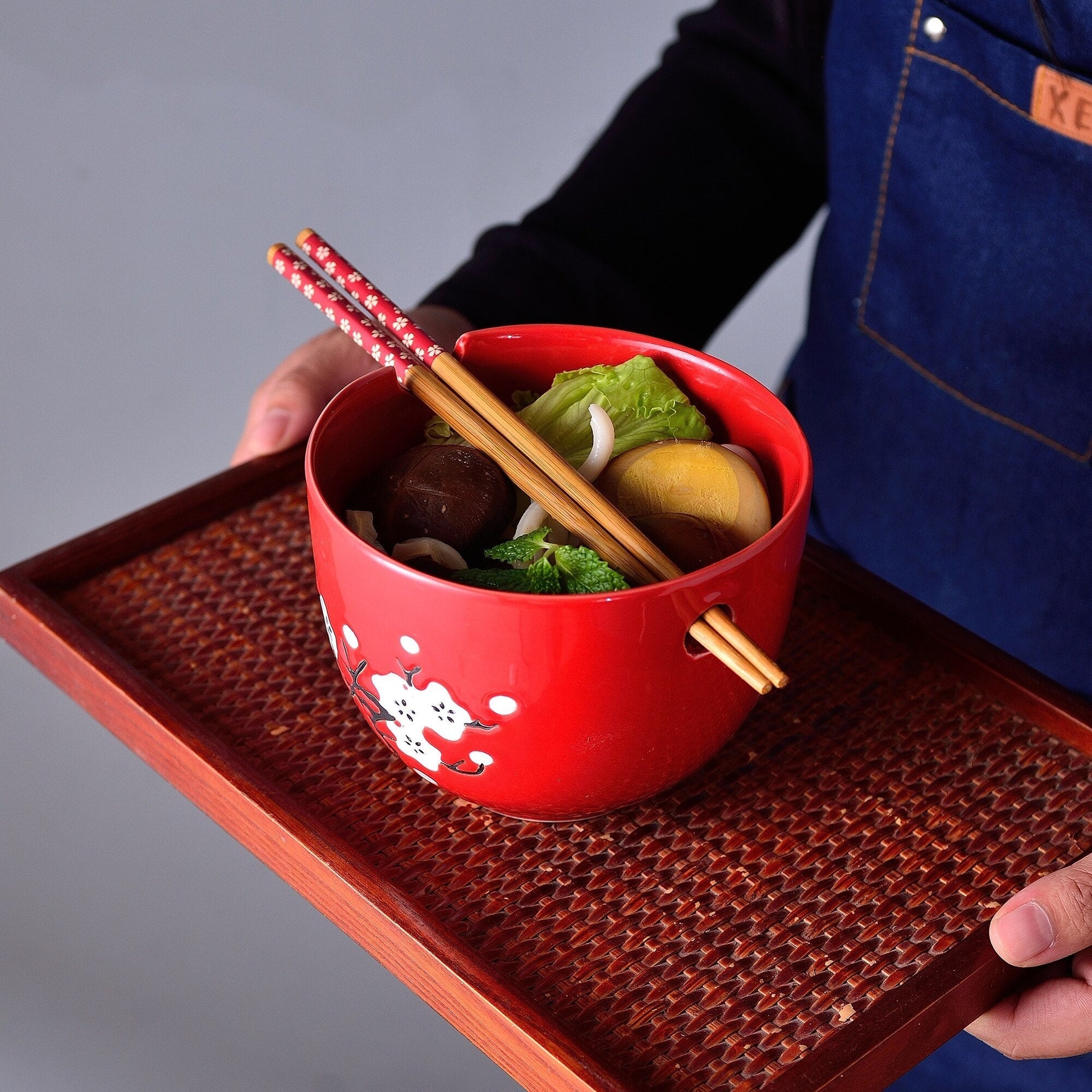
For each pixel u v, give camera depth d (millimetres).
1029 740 1085
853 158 1254
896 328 1265
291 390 1170
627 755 1010
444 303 1234
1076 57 1156
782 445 1049
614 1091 972
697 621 989
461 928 1020
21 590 1108
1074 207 1178
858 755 1078
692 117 1311
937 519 1280
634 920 1024
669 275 1304
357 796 1059
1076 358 1202
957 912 1029
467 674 992
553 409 1064
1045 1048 1049
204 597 1124
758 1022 999
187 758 1060
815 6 1280
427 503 1034
